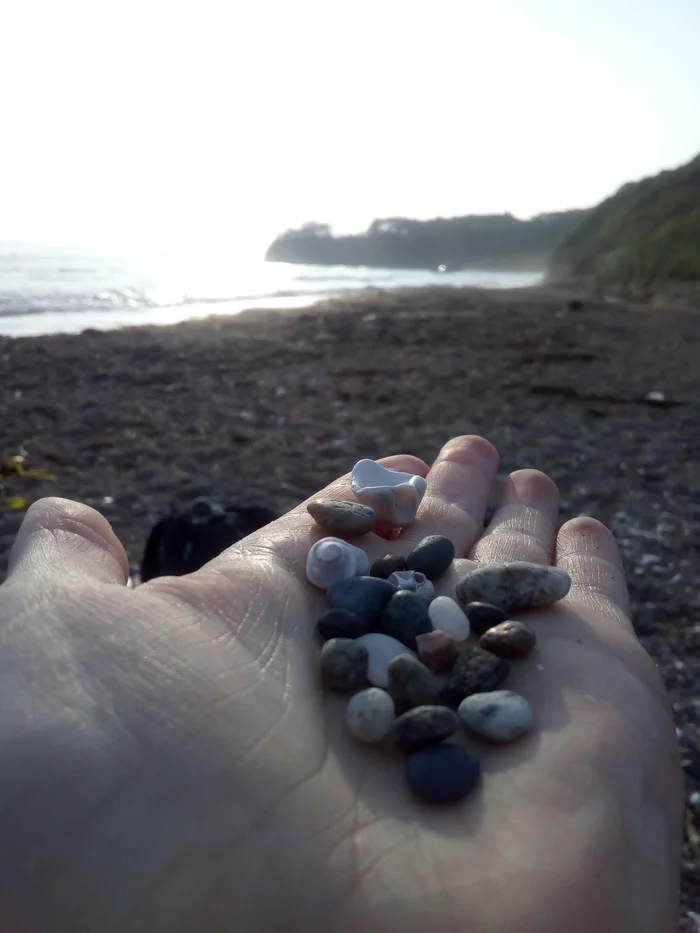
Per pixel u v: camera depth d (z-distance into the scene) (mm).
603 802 125
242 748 129
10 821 117
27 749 123
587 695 149
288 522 211
